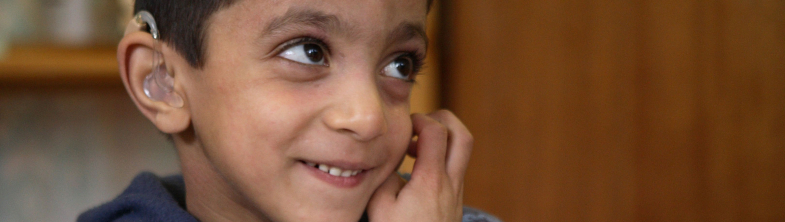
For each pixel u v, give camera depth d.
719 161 1.62
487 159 1.66
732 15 1.58
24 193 1.41
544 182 1.67
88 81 1.27
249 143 0.76
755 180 1.62
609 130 1.64
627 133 1.64
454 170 0.86
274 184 0.77
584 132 1.64
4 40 1.13
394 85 0.79
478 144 1.65
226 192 0.81
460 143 0.87
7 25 1.14
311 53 0.75
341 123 0.75
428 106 1.58
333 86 0.76
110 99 1.46
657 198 1.64
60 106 1.42
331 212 0.77
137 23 0.81
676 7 1.59
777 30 1.58
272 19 0.75
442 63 1.62
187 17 0.78
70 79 1.22
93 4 1.22
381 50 0.76
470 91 1.63
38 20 1.18
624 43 1.62
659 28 1.60
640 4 1.60
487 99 1.64
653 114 1.62
